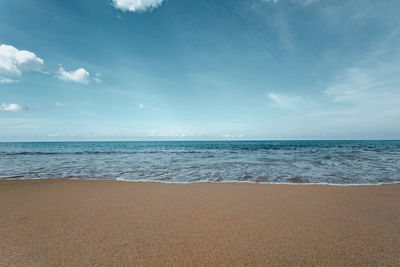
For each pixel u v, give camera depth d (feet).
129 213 13.66
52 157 64.75
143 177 29.58
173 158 61.11
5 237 9.96
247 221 12.25
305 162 47.80
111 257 8.29
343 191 20.43
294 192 19.94
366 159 54.34
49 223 11.83
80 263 7.85
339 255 8.44
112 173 33.06
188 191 20.27
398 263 7.80
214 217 12.95
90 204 15.70
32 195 18.47
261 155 71.31
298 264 7.81
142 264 7.83
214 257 8.34
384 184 24.21
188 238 10.02
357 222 12.07
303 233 10.58
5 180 26.30
